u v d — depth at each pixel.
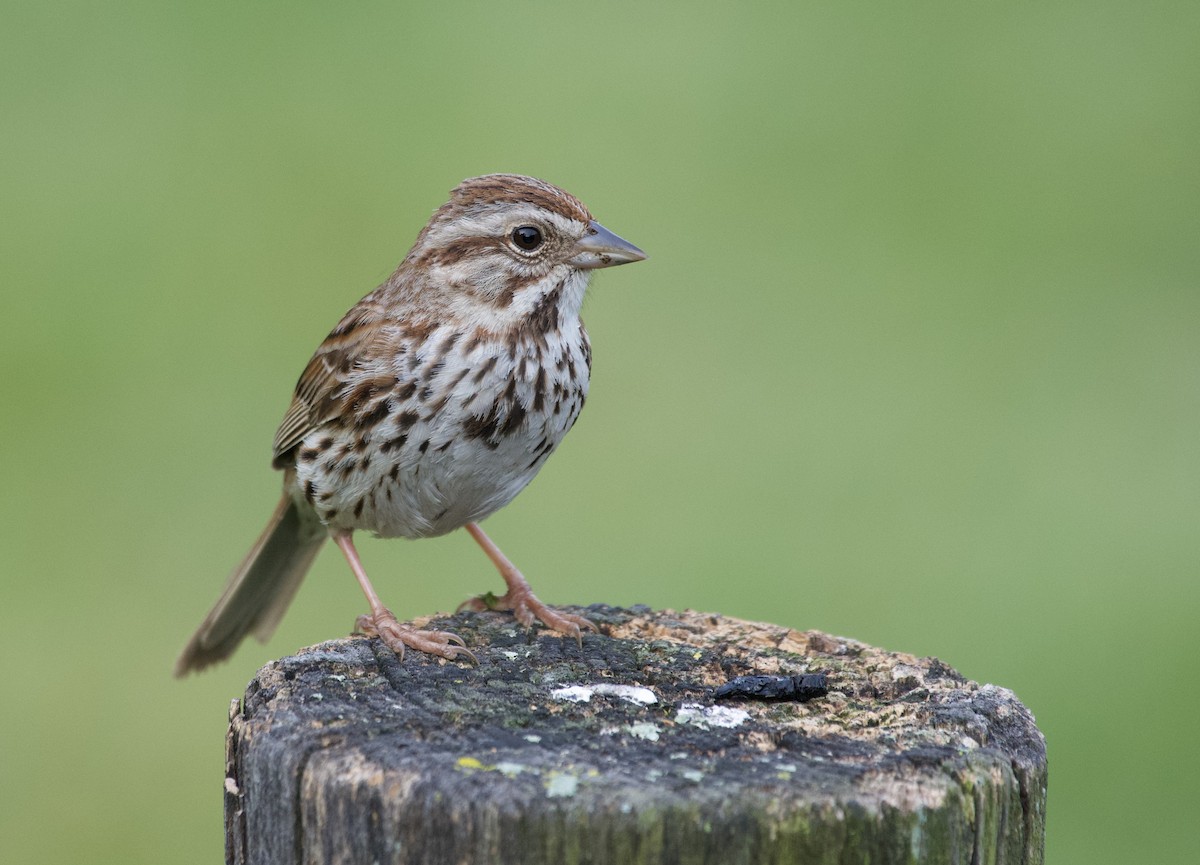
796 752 5.66
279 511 9.19
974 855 5.46
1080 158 17.06
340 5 19.22
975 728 5.91
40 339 14.88
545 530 13.04
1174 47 18.62
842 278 15.63
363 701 6.11
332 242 15.86
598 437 13.93
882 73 18.27
